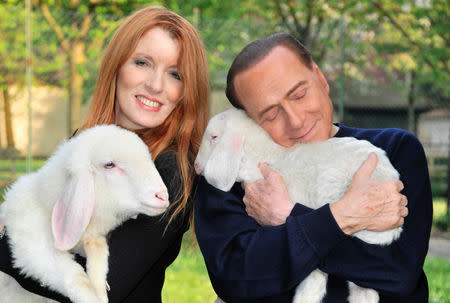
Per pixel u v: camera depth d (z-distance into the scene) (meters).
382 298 2.49
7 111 9.95
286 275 2.32
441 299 5.28
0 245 2.38
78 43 9.61
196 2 11.57
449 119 11.09
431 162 10.95
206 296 5.10
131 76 2.84
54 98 11.20
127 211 2.41
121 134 2.48
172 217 2.55
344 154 2.58
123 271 2.40
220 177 2.75
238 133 2.80
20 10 9.27
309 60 2.69
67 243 2.27
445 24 9.88
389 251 2.37
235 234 2.49
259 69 2.59
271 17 11.54
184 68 2.84
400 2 9.89
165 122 2.95
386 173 2.49
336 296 2.47
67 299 2.28
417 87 11.11
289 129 2.69
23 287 2.34
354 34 10.66
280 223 2.49
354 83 11.53
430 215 2.59
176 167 2.68
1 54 9.42
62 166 2.42
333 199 2.50
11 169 8.81
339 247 2.34
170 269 5.95
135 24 2.84
